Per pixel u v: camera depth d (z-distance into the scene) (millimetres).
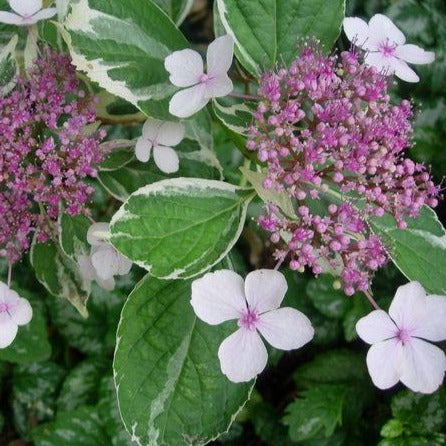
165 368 208
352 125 203
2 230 237
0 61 244
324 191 208
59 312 435
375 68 211
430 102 412
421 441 381
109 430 396
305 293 420
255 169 257
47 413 432
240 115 221
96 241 228
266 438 417
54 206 234
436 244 216
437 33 408
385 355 188
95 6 210
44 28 244
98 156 234
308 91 204
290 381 446
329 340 423
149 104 217
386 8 412
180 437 206
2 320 223
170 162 239
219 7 219
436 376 189
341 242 194
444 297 189
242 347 188
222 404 209
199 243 198
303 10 222
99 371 430
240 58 224
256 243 435
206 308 187
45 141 221
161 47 221
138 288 211
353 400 409
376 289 405
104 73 211
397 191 208
